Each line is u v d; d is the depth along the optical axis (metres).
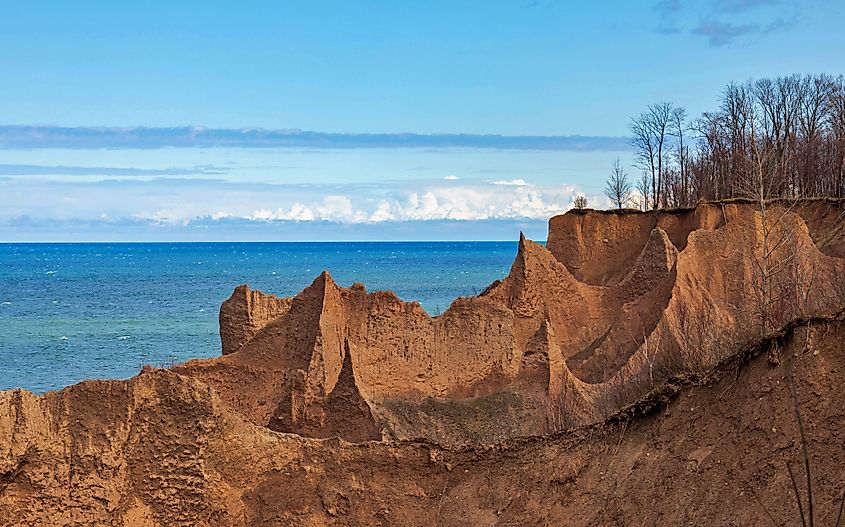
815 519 22.33
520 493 29.44
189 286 199.75
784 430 24.88
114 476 28.03
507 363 47.88
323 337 42.62
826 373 25.17
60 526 27.11
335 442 31.20
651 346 44.34
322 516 29.80
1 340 108.69
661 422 28.19
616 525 26.58
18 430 27.00
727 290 54.94
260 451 30.17
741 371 27.03
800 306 36.44
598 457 28.92
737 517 23.91
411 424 40.59
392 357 45.62
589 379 49.69
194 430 29.11
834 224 62.41
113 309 146.62
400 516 29.94
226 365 44.12
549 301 57.78
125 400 28.73
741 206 59.78
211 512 28.75
